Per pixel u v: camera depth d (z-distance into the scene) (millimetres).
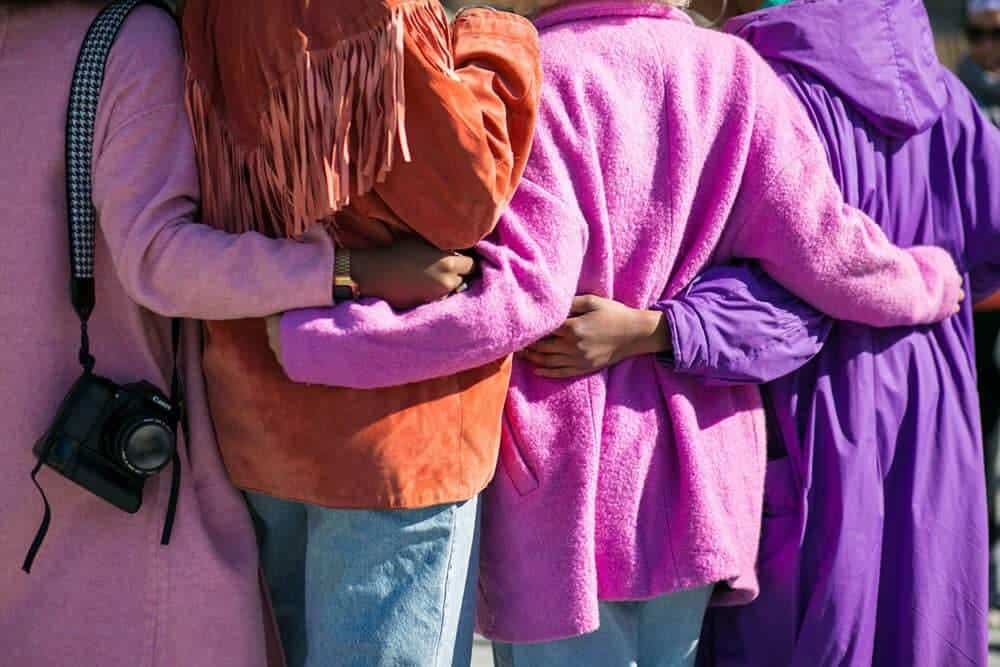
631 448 2969
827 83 3252
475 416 2748
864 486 3191
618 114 2904
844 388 3221
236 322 2711
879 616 3281
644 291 2957
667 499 3000
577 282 2842
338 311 2617
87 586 2709
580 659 3018
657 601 3070
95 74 2627
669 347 2975
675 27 3018
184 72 2678
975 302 3586
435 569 2730
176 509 2736
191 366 2785
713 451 3047
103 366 2719
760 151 3008
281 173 2564
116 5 2689
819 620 3178
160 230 2607
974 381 3414
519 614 2918
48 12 2689
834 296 3096
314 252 2602
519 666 3053
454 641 2793
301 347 2598
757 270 3125
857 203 3229
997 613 5941
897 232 3299
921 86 3299
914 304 3195
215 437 2795
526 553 2912
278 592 2986
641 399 3000
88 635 2711
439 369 2645
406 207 2578
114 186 2615
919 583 3250
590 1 2988
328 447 2666
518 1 3082
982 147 3410
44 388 2686
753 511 3100
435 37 2525
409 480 2670
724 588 3158
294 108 2535
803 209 3025
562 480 2904
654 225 2941
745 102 3002
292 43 2527
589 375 2932
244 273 2594
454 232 2582
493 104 2596
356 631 2713
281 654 2930
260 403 2701
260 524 2891
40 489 2625
